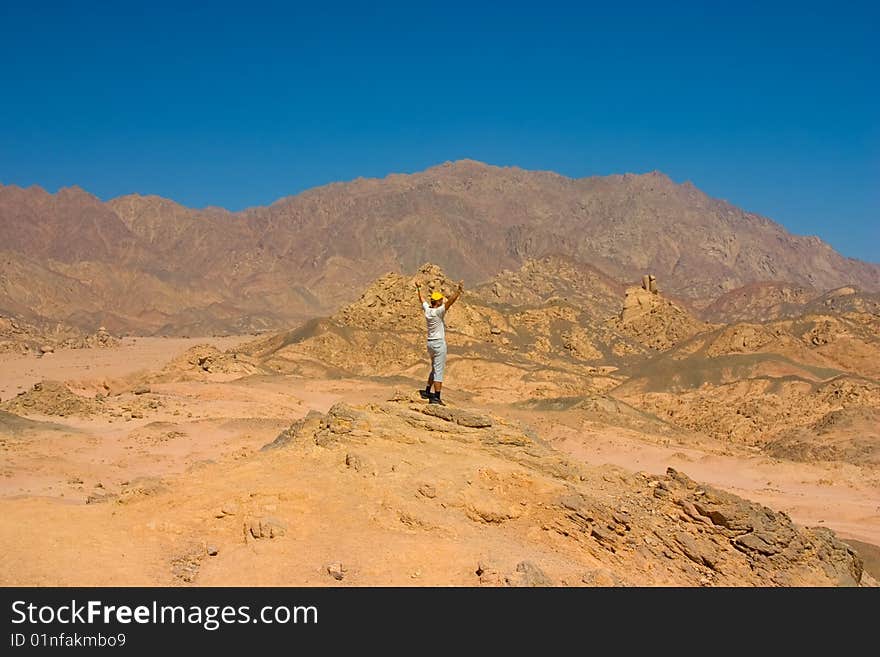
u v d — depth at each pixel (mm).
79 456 58844
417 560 23375
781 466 81375
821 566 30828
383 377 130000
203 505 26281
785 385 123188
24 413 73375
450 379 134250
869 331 157875
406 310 155625
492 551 24469
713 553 28906
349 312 154750
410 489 27656
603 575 23297
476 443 32469
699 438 96938
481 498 27688
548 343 166000
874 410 101375
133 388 110375
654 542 28391
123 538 24219
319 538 24594
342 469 28906
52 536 23562
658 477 33344
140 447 64250
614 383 140125
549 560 24938
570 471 31891
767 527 30484
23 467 52906
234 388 102938
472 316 161250
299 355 139875
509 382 133375
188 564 23281
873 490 74875
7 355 181625
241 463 30469
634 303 190875
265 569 22594
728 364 134875
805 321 159125
